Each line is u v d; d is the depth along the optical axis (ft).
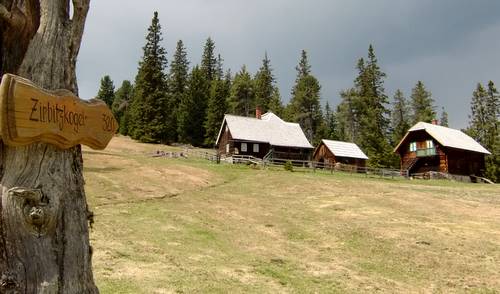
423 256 55.11
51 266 12.87
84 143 15.31
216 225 64.75
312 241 60.44
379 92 277.85
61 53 14.61
